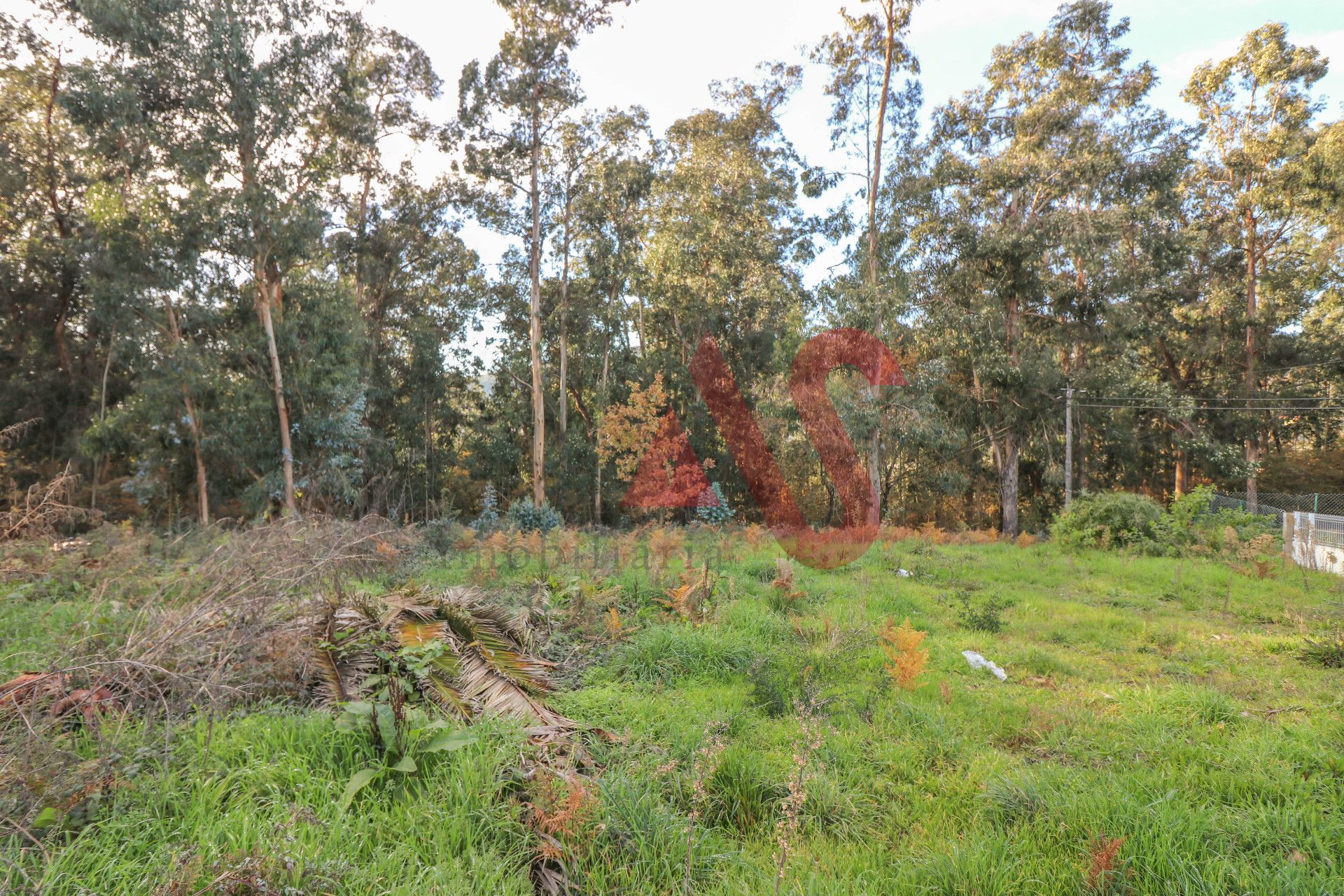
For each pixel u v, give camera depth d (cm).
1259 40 3188
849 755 430
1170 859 300
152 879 240
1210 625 885
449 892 254
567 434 3225
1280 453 3684
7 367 2605
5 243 2494
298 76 2316
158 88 2134
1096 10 2780
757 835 349
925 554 1518
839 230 2567
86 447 2273
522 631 585
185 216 2134
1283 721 510
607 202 3030
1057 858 314
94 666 337
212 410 2297
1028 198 2877
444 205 3078
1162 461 3559
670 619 710
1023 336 3011
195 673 379
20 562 642
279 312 2428
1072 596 1080
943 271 2814
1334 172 2748
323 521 601
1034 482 3506
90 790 281
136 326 2231
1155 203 2797
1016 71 2975
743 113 3009
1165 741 457
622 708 469
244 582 443
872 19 2469
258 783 312
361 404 2520
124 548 717
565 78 2836
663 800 360
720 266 2994
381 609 526
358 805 312
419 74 2997
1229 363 3409
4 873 233
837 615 787
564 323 3184
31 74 2455
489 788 325
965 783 402
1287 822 338
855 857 322
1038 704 544
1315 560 1371
